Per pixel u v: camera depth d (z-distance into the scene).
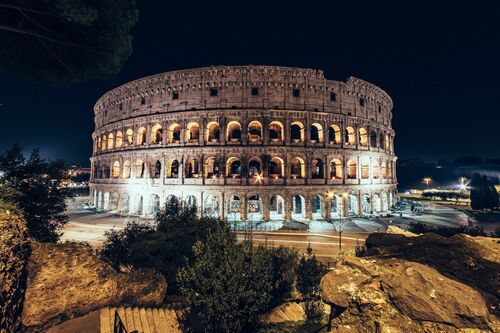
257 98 58.69
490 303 12.97
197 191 57.34
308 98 60.22
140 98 66.00
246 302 14.27
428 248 18.27
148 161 62.06
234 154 57.25
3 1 16.27
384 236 26.27
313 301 21.48
